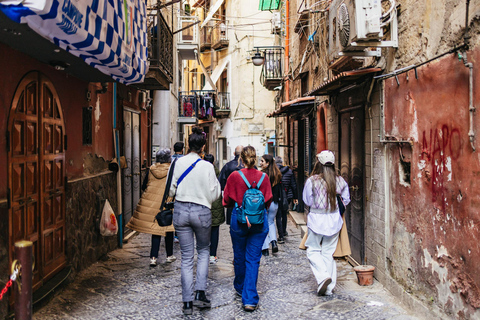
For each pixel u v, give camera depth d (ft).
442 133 12.54
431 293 13.32
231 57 82.99
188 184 15.21
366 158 19.62
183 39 62.64
